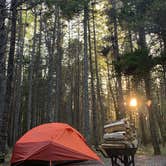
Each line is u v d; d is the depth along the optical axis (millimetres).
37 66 35875
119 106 22531
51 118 26641
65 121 47125
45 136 10680
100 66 41375
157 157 17094
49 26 32062
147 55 16719
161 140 31781
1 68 9633
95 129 24922
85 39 22969
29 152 10336
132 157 10680
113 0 23578
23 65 38938
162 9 18266
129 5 19562
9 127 35875
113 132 10969
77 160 10695
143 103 33781
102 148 11008
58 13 25375
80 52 43625
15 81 35562
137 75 18062
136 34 24047
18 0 9109
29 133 11164
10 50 14805
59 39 32156
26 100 41188
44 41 36281
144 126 35250
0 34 9180
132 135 10727
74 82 46281
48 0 14258
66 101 48812
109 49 28547
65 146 10461
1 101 17562
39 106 42094
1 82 18016
